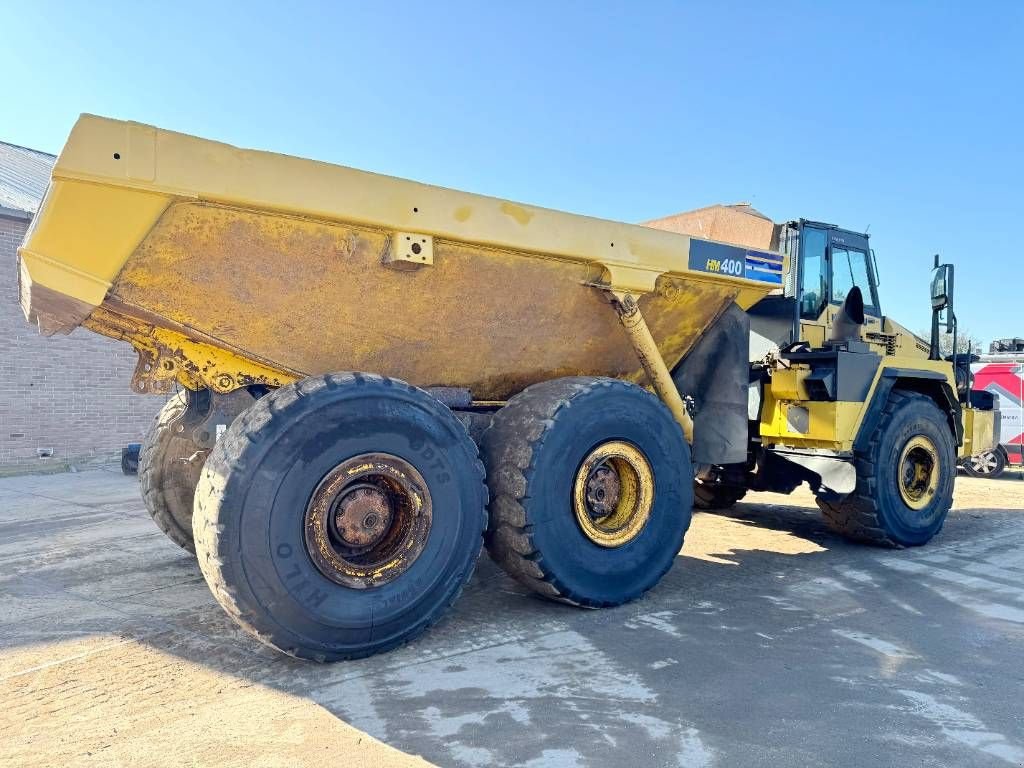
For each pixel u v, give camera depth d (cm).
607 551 404
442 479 348
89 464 1133
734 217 648
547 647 344
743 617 395
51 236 284
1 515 707
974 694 295
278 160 313
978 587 462
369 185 335
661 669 318
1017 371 1154
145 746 246
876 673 317
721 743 251
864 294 696
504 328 416
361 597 322
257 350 361
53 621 378
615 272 414
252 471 296
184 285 323
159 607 401
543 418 383
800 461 589
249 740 251
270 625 301
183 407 470
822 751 247
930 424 595
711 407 509
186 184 293
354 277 353
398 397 337
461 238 360
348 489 327
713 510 751
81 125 275
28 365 1105
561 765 235
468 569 360
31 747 246
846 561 533
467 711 274
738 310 507
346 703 280
